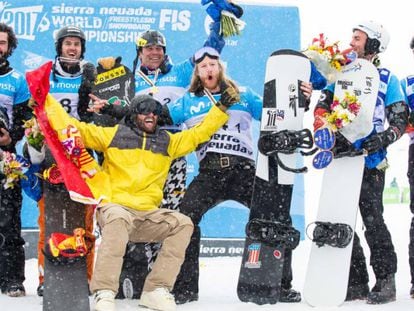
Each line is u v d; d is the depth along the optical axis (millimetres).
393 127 7555
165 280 6996
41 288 7660
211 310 7121
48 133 6969
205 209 7605
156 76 8250
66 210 7117
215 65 7684
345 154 7492
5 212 7672
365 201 7656
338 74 7699
